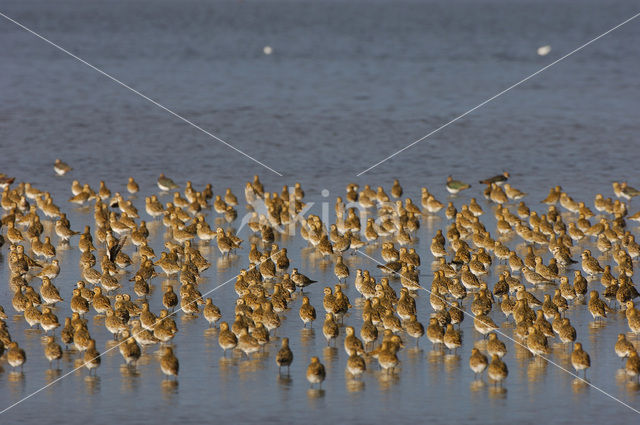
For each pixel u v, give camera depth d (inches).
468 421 1242.6
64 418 1246.3
